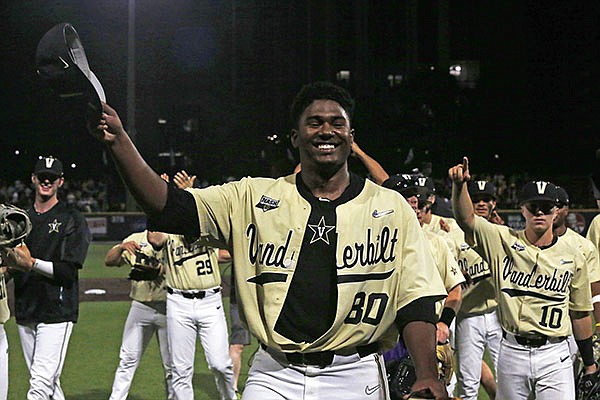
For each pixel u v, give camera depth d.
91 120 3.16
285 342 3.45
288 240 3.48
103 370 10.80
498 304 6.70
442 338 6.07
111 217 33.53
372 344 3.55
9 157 53.31
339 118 3.50
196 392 9.78
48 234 7.66
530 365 6.53
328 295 3.44
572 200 42.91
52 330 7.59
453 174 6.48
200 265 8.16
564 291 6.50
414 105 50.12
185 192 3.49
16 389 9.66
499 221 9.24
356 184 3.60
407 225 3.54
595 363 6.70
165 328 8.55
